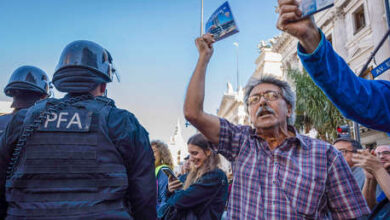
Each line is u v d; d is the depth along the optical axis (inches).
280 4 40.8
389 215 82.0
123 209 56.7
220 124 73.0
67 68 63.9
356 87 39.9
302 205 60.4
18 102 94.8
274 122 68.2
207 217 94.8
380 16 450.9
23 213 50.6
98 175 54.5
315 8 37.7
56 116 56.9
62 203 51.4
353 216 61.2
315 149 66.0
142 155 62.8
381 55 439.5
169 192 112.6
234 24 64.5
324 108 443.5
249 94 78.0
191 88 68.8
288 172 63.5
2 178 58.4
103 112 60.3
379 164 82.0
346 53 553.3
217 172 103.3
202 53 69.3
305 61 39.8
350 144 122.0
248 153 70.1
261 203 62.7
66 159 53.4
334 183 63.7
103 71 67.7
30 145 54.2
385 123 41.2
